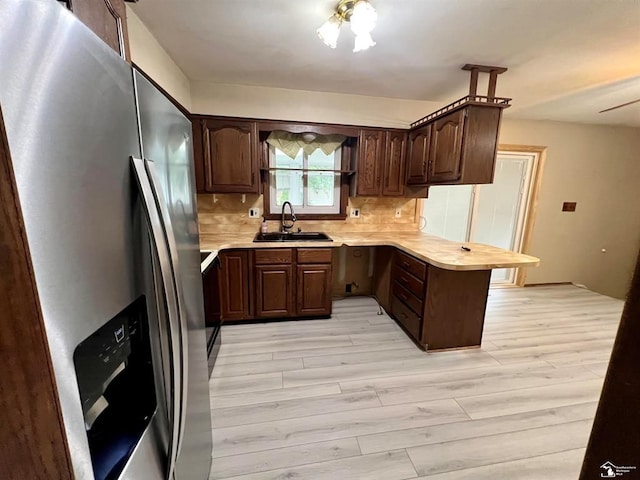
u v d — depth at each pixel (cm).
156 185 71
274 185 330
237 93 289
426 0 150
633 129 417
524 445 159
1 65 36
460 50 204
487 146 238
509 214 420
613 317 330
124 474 58
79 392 49
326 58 223
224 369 220
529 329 297
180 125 100
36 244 41
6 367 40
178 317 74
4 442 42
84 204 49
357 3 149
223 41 198
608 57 211
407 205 360
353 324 296
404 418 176
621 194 435
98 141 53
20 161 38
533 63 222
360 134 307
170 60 225
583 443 162
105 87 55
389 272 316
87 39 50
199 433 115
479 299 251
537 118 382
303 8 161
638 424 41
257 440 158
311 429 166
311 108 305
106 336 56
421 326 249
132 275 64
